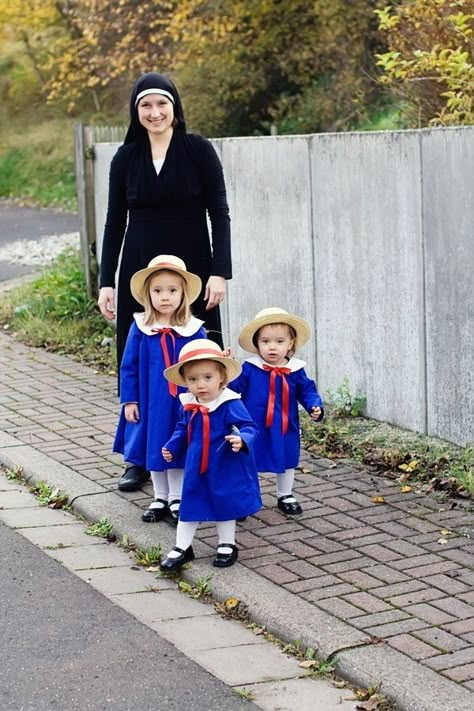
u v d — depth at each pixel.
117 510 6.82
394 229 7.96
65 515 6.94
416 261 7.80
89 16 26.41
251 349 6.65
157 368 6.54
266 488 7.21
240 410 5.91
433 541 6.13
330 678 4.77
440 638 4.95
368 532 6.30
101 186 12.19
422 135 7.61
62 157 32.62
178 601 5.63
